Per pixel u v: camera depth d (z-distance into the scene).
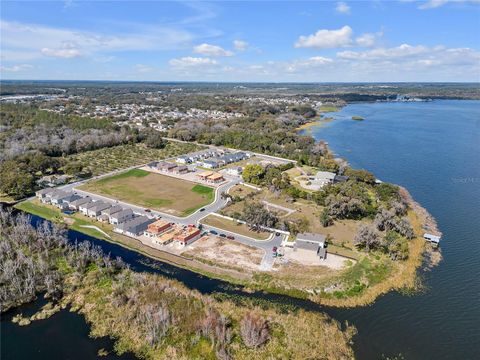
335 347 73.94
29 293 87.50
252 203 141.00
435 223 136.12
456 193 169.00
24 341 74.31
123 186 174.00
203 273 100.06
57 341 74.38
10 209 140.50
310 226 130.25
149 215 138.75
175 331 75.44
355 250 112.94
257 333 72.75
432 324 82.19
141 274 97.31
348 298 90.38
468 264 108.00
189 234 116.50
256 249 112.50
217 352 69.56
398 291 94.44
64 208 143.50
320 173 186.25
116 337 75.31
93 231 125.25
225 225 130.25
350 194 149.12
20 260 98.06
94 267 100.00
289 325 79.12
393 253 108.81
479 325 82.12
